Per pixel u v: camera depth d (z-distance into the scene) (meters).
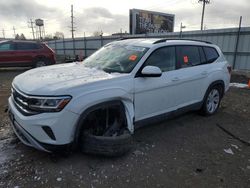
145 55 4.10
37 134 3.15
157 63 4.27
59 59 26.73
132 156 3.73
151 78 4.07
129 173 3.31
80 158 3.59
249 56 15.46
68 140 3.25
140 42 4.58
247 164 3.72
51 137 3.18
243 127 5.25
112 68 4.10
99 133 3.63
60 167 3.36
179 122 5.30
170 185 3.11
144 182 3.14
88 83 3.36
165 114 4.52
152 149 4.00
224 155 3.96
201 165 3.61
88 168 3.37
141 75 3.93
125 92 3.68
